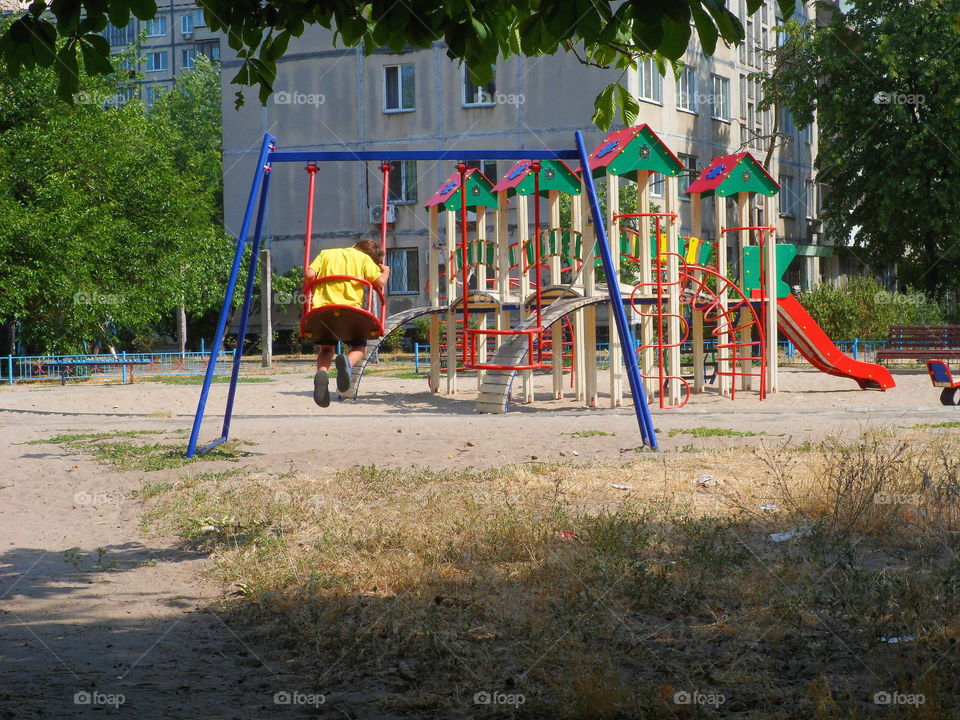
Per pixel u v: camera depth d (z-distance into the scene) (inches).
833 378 894.4
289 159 446.3
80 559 265.7
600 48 222.4
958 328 939.3
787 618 193.9
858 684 161.9
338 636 191.5
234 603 220.5
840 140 1524.4
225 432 487.8
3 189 1114.7
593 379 680.4
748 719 149.0
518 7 186.5
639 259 689.6
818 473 335.0
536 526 271.4
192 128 2241.6
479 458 420.2
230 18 204.1
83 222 1182.9
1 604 223.8
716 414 602.9
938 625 184.5
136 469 413.7
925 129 1409.9
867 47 1460.4
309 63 1566.2
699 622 196.9
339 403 743.7
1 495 362.3
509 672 170.6
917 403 659.4
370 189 1547.7
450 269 821.9
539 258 593.6
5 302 1095.6
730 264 1226.6
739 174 747.4
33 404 754.8
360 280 409.7
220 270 1572.3
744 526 274.4
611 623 194.4
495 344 974.4
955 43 1398.9
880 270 1611.7
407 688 167.3
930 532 259.4
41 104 1187.3
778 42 1636.3
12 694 165.9
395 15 185.8
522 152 452.1
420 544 260.2
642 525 267.9
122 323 1241.4
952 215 1440.7
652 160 657.6
